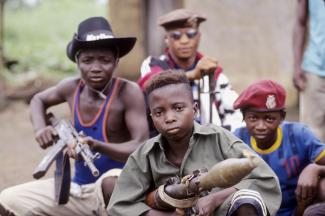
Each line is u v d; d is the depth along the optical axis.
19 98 14.52
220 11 12.12
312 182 4.75
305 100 6.90
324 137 6.85
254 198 4.16
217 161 4.46
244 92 4.93
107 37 5.30
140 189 4.54
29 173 8.79
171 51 6.30
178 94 4.31
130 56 15.62
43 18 25.47
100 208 5.12
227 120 5.98
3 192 5.46
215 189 4.48
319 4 6.68
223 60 12.19
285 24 11.96
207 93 5.83
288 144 5.05
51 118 5.58
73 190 5.35
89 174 5.48
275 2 11.96
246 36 12.11
